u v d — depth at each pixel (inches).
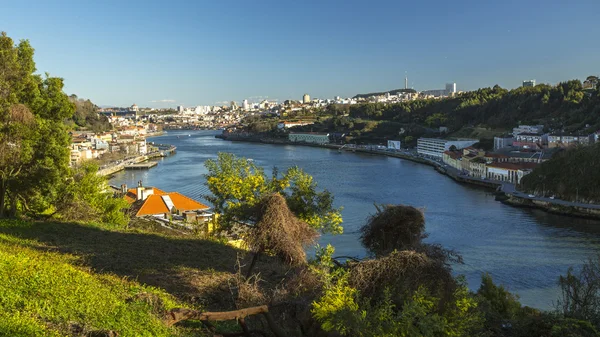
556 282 1723.7
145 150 7760.8
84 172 1573.6
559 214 3129.9
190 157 7234.3
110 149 7308.1
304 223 687.7
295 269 637.3
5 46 1174.3
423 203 3393.2
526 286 1696.6
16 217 1264.8
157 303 564.7
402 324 444.8
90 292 561.9
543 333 579.8
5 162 1173.1
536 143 5984.3
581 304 744.3
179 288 712.4
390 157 7386.8
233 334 514.3
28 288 530.6
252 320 570.3
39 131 1220.5
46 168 1223.5
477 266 1934.1
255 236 655.1
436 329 454.3
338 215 1045.2
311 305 511.2
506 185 4247.0
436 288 490.0
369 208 3083.2
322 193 1048.2
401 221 646.5
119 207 1568.7
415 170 5615.2
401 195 3708.2
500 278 1785.2
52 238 1013.8
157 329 481.7
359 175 4982.8
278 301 573.9
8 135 1138.0
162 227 1608.0
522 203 3422.7
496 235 2471.7
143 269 805.9
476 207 3299.7
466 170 5191.9
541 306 1487.5
